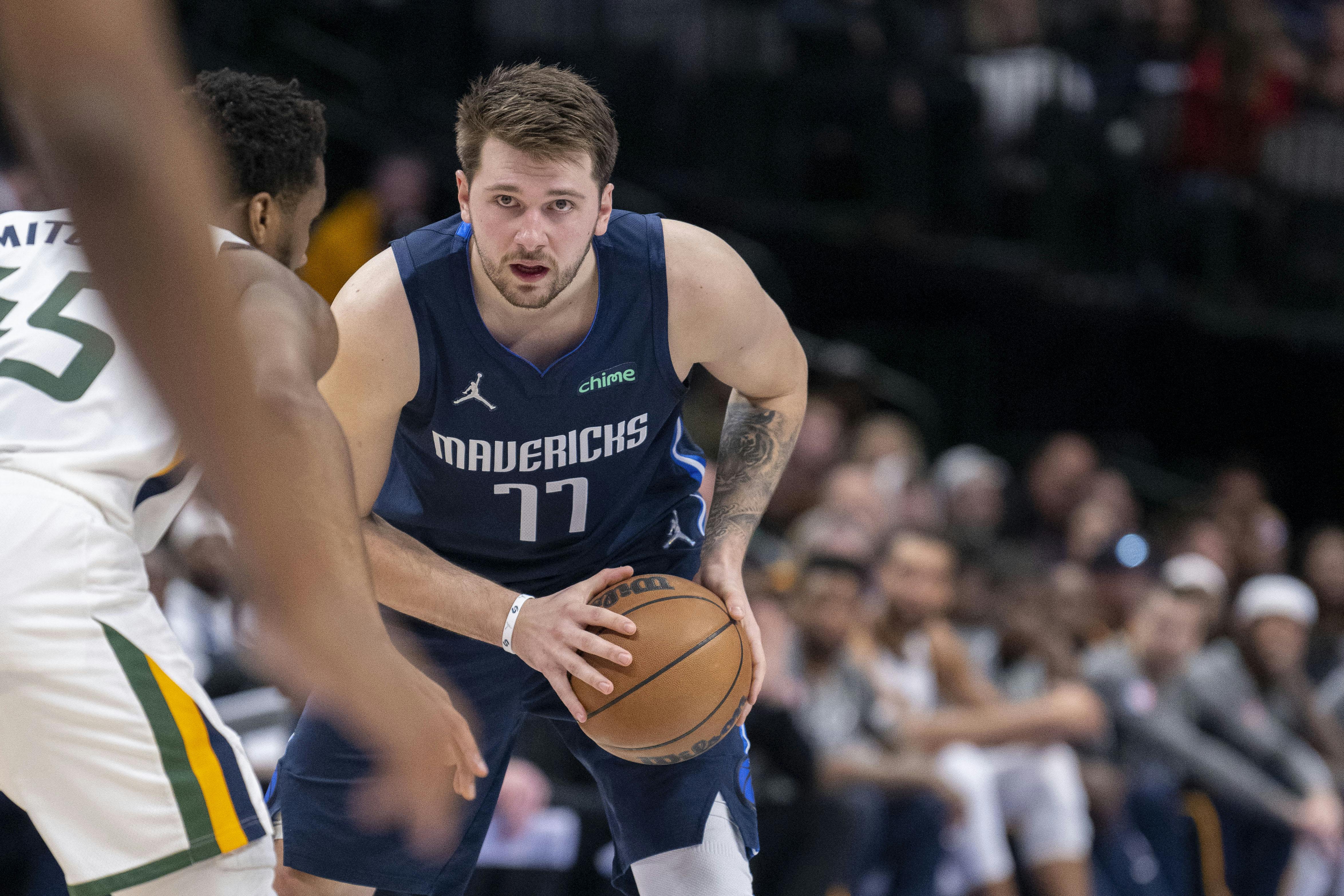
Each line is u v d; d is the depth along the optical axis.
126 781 5.93
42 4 1.40
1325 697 21.80
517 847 12.95
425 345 7.17
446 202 26.03
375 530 7.56
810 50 28.97
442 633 7.97
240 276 4.89
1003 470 28.61
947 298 32.00
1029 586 18.11
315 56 25.86
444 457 7.54
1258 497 29.34
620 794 8.00
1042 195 29.84
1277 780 19.00
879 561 18.50
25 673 5.79
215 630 13.34
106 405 6.10
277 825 8.03
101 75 1.43
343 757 7.73
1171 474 35.00
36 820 5.96
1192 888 18.53
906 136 28.86
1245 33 32.59
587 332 7.29
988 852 16.31
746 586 14.83
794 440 8.50
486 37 27.25
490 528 7.85
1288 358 35.66
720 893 7.74
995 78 29.47
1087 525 23.22
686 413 21.69
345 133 25.19
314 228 21.33
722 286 7.52
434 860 8.09
